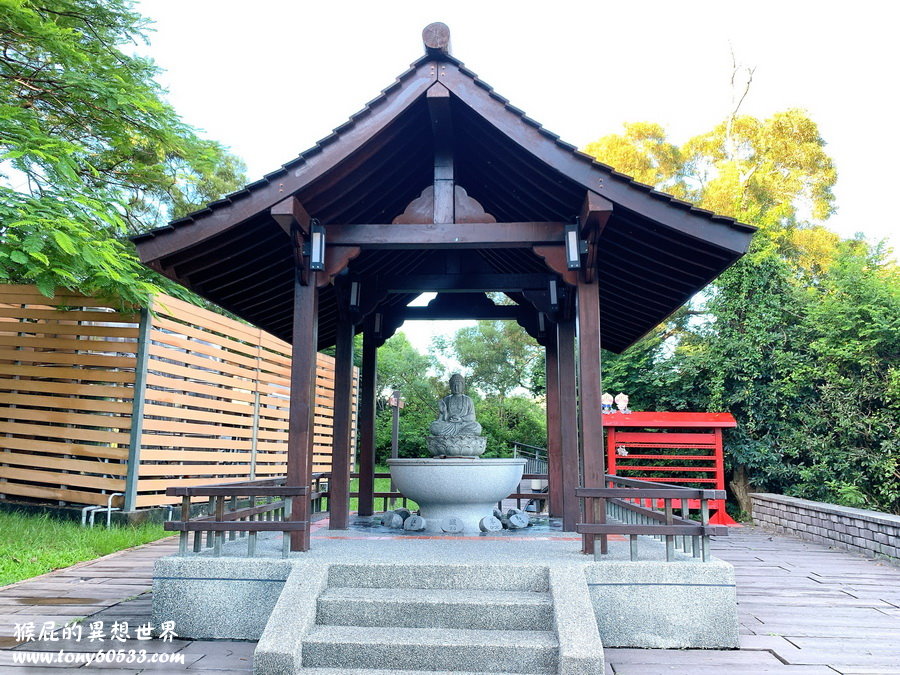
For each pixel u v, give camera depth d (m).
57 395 9.09
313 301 5.14
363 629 3.86
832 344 11.09
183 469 9.33
